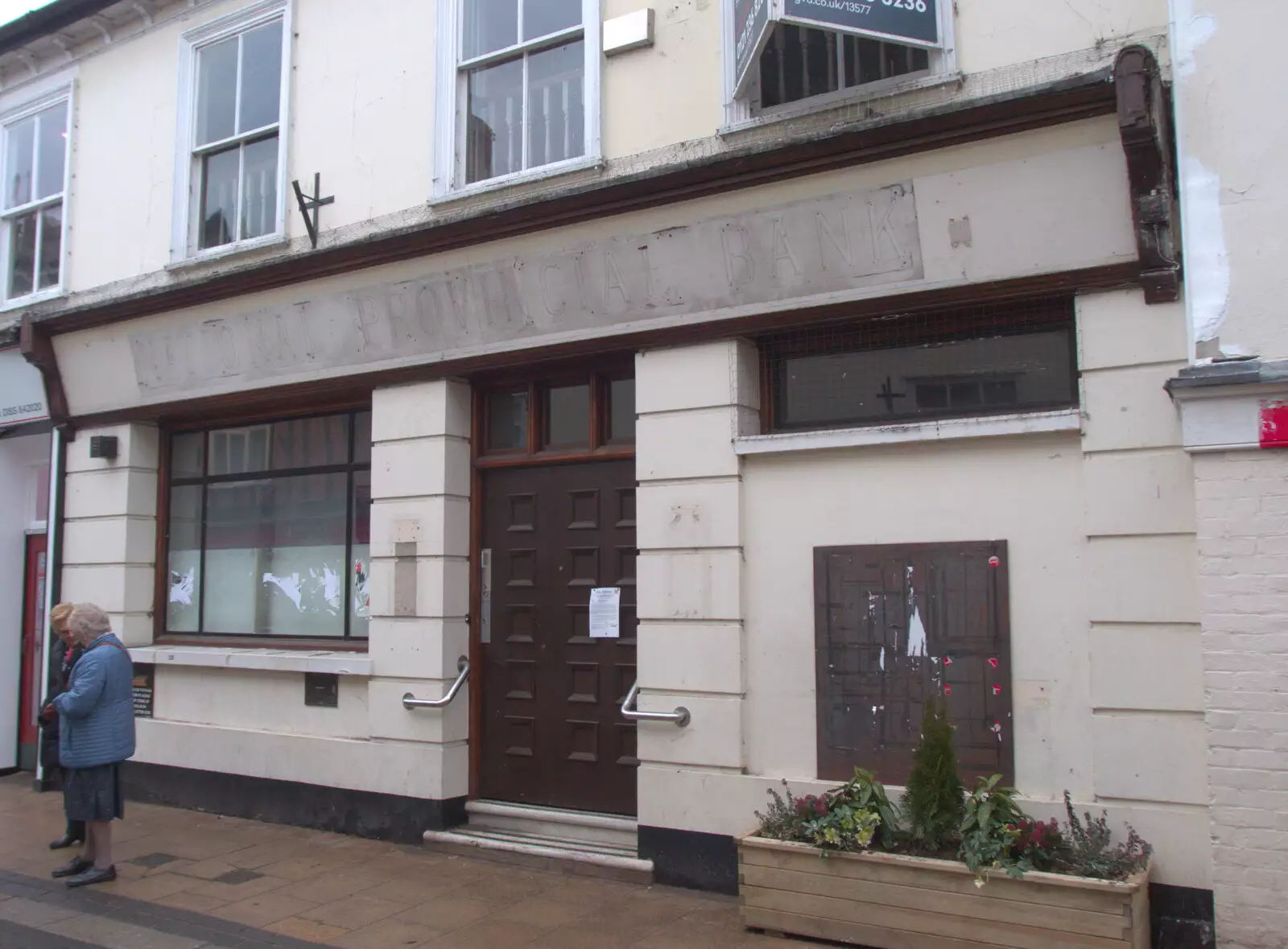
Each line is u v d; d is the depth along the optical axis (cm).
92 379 902
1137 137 463
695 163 580
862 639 569
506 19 735
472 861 673
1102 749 500
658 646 623
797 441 588
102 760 632
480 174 744
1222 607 461
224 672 827
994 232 530
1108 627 504
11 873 664
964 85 553
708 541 612
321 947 532
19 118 1020
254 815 791
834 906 513
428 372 729
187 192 883
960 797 502
